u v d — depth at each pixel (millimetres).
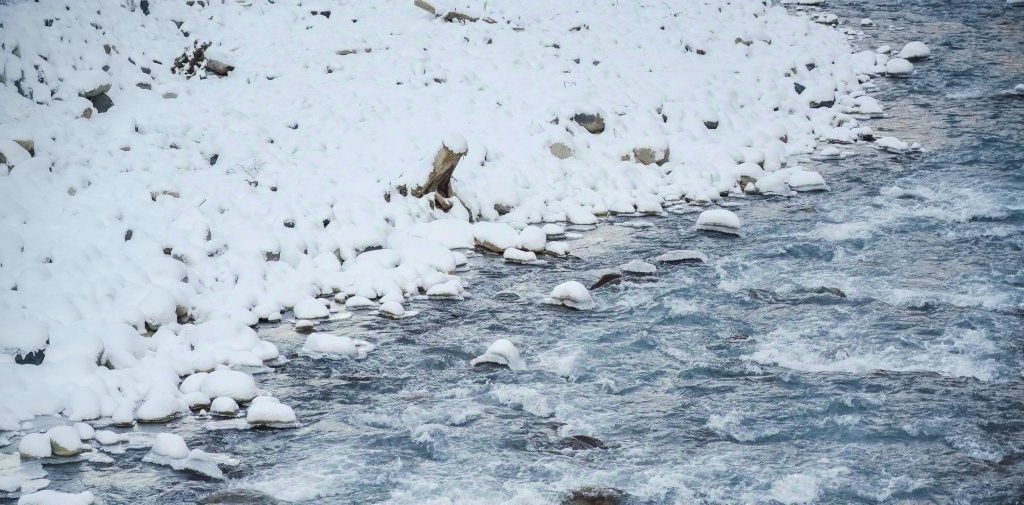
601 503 31953
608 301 49094
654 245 56812
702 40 88938
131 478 33344
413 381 41031
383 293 49969
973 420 37156
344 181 59750
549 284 51594
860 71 89000
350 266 52438
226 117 64000
